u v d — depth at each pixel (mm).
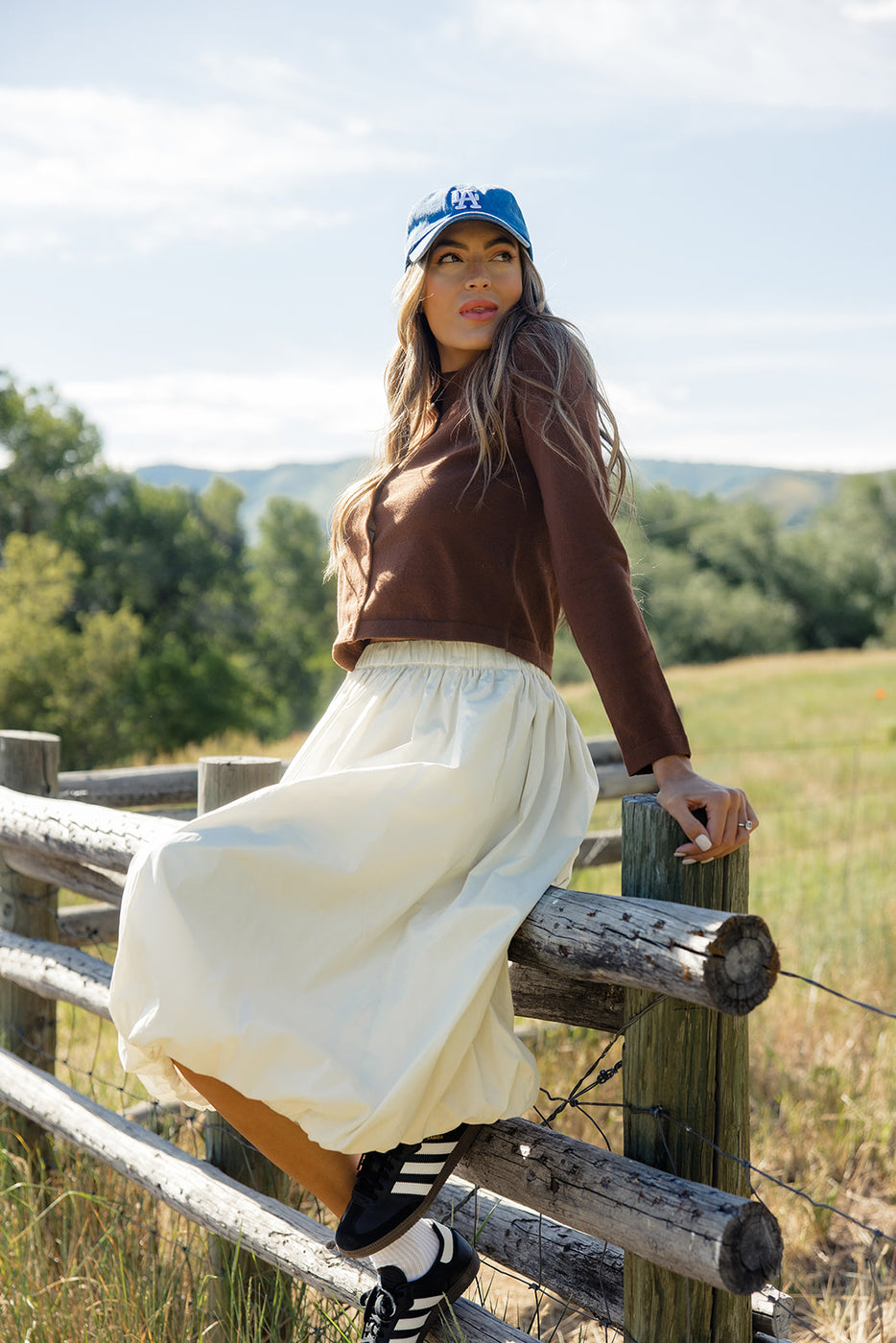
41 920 3221
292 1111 1479
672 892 1573
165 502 55938
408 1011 1477
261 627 58531
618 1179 1584
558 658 46625
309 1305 2268
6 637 36312
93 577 52219
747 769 12633
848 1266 2943
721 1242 1412
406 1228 1590
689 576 70062
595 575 1562
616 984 1680
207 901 1505
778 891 6145
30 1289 2385
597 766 4730
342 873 1530
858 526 74000
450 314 1838
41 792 3238
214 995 1471
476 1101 1550
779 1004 4430
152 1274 2379
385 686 1745
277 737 51562
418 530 1715
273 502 65062
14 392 52125
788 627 68438
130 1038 1531
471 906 1521
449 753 1622
